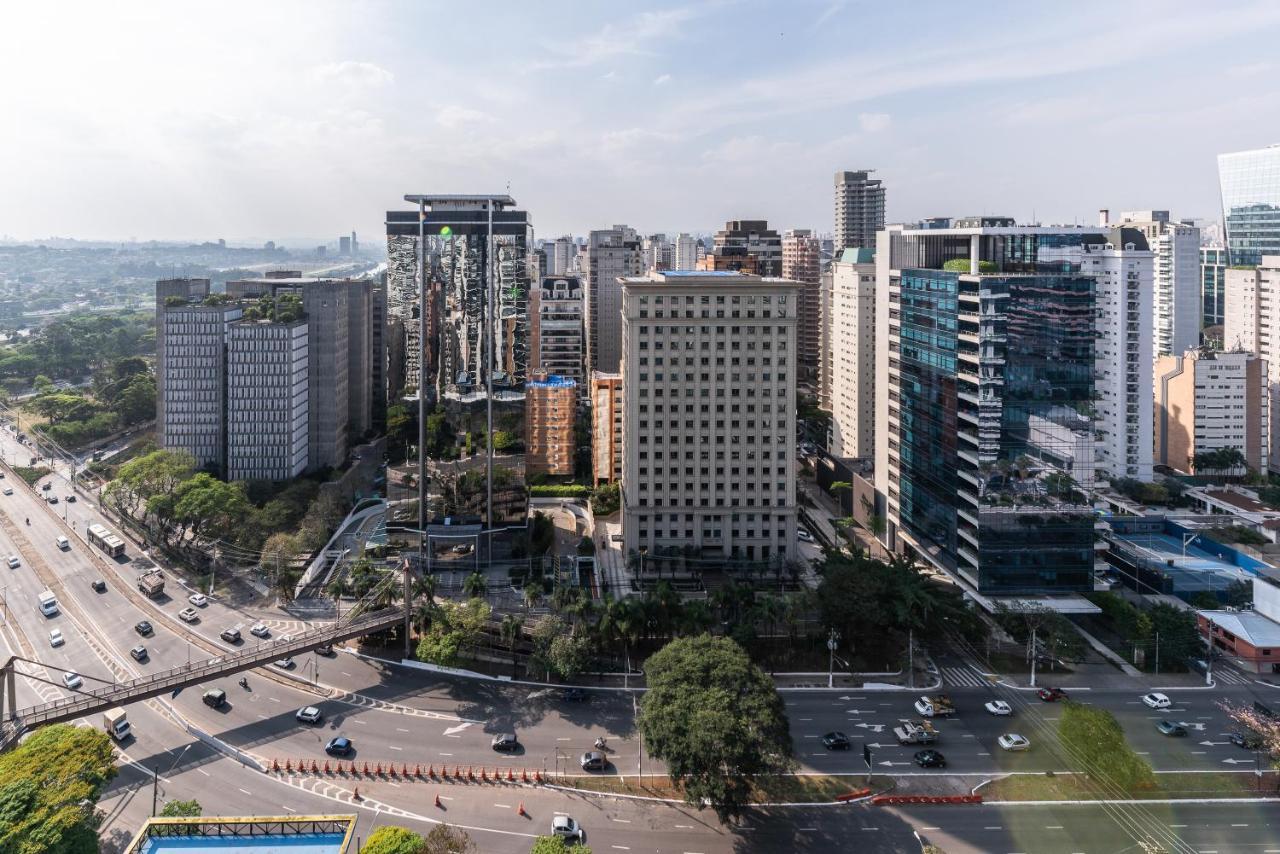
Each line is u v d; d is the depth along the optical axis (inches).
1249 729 4719.5
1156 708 5132.9
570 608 5753.0
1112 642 6097.4
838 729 4918.8
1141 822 4037.9
